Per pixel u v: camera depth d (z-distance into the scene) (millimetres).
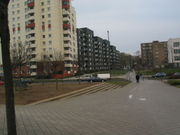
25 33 81625
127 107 11656
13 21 83625
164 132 6516
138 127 7184
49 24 79250
